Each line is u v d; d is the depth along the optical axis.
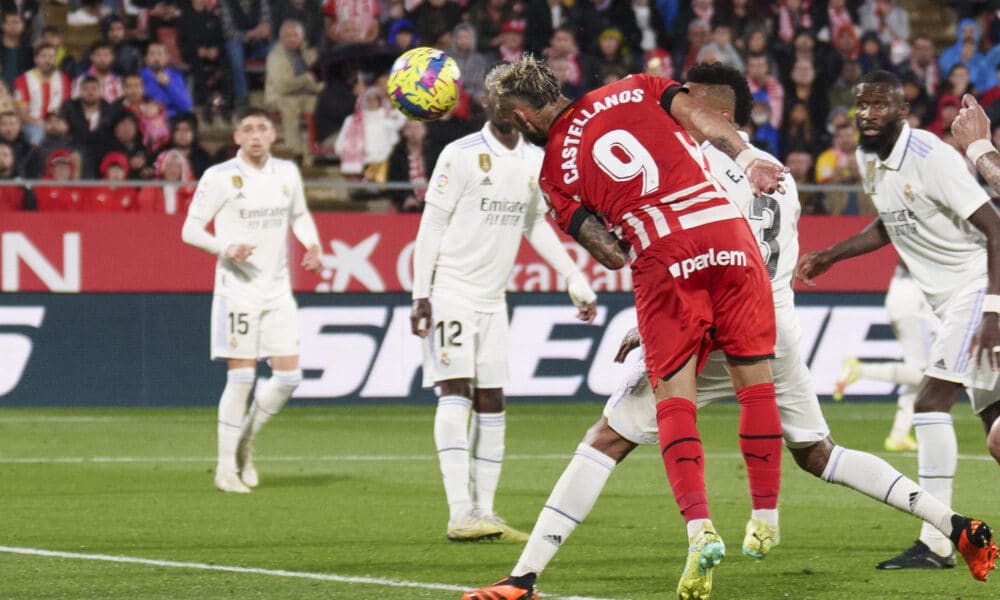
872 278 46.62
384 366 44.72
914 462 32.25
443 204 21.69
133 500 25.80
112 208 43.59
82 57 49.88
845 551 19.81
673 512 24.33
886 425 41.34
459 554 19.61
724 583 17.16
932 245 18.88
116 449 34.53
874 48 55.97
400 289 44.78
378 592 16.48
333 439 37.16
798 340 17.02
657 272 14.79
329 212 45.16
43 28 49.25
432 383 22.02
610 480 29.28
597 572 17.97
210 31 50.94
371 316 44.59
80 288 43.09
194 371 43.97
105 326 43.38
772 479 16.56
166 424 40.00
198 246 28.23
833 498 26.25
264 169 28.80
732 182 17.38
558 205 15.45
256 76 51.47
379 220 44.62
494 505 25.70
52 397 43.00
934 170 18.08
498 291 22.17
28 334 42.91
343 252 44.28
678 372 14.84
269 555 19.47
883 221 19.39
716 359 16.89
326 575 17.72
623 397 15.48
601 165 14.98
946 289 18.98
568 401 45.56
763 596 16.27
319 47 51.19
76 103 46.56
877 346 46.62
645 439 15.45
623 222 15.04
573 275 23.12
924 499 15.89
